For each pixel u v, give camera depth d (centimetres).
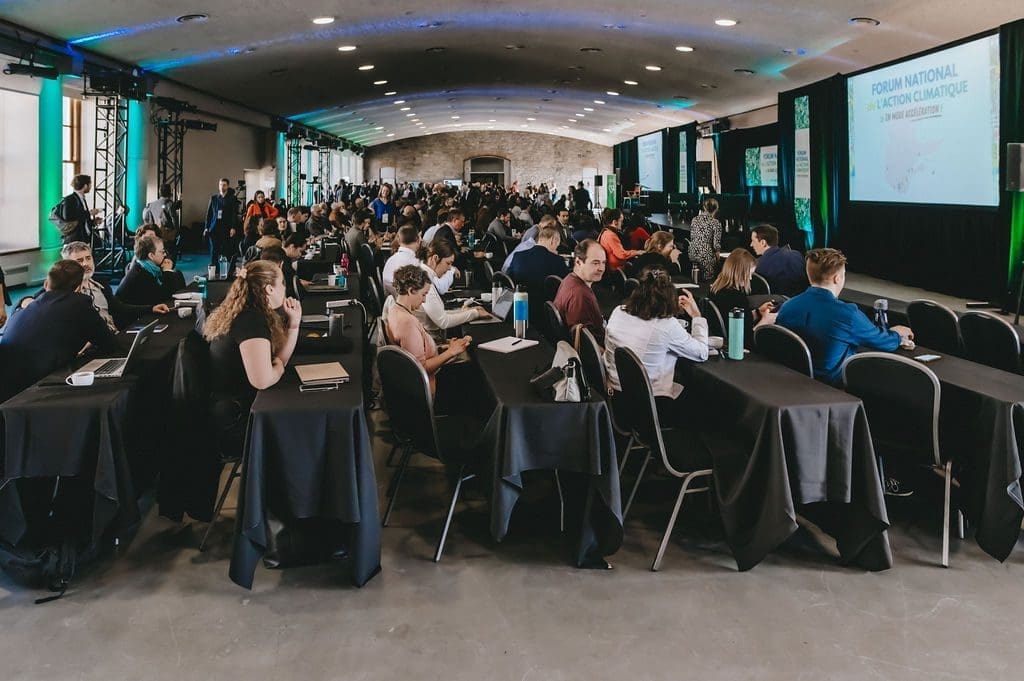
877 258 1203
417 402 338
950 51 916
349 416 301
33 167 1087
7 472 301
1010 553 328
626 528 368
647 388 329
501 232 1206
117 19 938
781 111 1405
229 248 1380
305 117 2300
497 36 1264
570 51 1389
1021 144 718
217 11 947
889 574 322
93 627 282
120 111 1313
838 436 313
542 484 425
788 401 315
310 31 1127
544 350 422
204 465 351
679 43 1212
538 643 271
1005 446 313
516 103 2495
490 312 566
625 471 443
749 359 395
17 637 275
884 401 340
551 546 349
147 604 298
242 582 302
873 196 1116
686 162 2233
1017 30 793
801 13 938
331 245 1116
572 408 318
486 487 327
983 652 265
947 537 331
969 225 972
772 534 309
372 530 313
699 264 836
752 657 263
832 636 275
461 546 349
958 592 306
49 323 374
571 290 486
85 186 1044
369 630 280
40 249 1115
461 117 3069
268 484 306
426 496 409
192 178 1803
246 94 1709
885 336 395
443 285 646
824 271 399
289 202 2422
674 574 323
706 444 342
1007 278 842
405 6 1013
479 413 402
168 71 1309
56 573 306
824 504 344
